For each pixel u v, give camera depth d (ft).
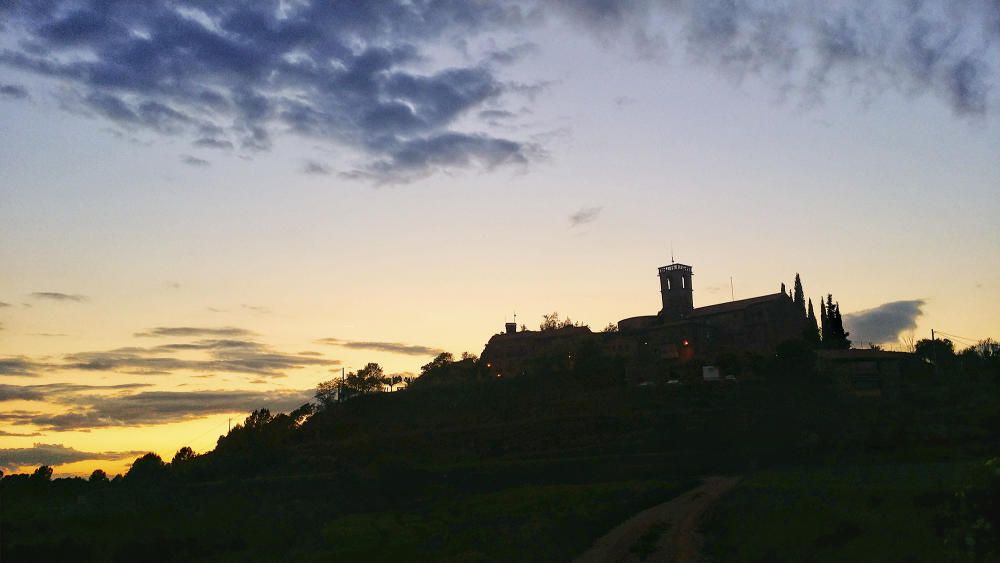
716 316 616.39
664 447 366.02
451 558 150.30
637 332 605.73
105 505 293.43
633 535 158.61
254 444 499.10
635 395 456.86
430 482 342.64
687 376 489.26
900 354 445.37
